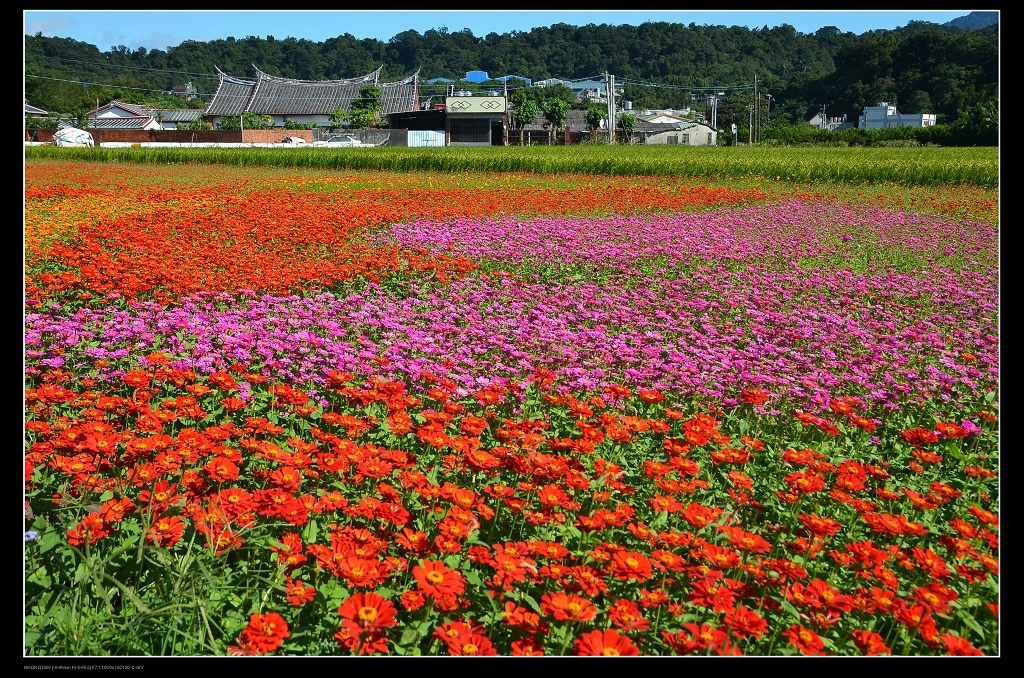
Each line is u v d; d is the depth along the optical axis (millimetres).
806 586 2918
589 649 2158
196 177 24969
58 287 6742
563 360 5816
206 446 3141
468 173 30141
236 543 2611
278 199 16609
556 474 3141
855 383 5836
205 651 2309
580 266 9984
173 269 7836
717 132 81750
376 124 70875
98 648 2303
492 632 2559
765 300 8328
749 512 3578
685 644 2268
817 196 20516
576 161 30375
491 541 3156
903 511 3760
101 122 72812
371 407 4434
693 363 5719
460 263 9102
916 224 15062
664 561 2674
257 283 7652
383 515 2740
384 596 2547
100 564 2500
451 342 6125
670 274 9820
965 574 2781
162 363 4543
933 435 4043
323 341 5375
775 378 5508
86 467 2947
